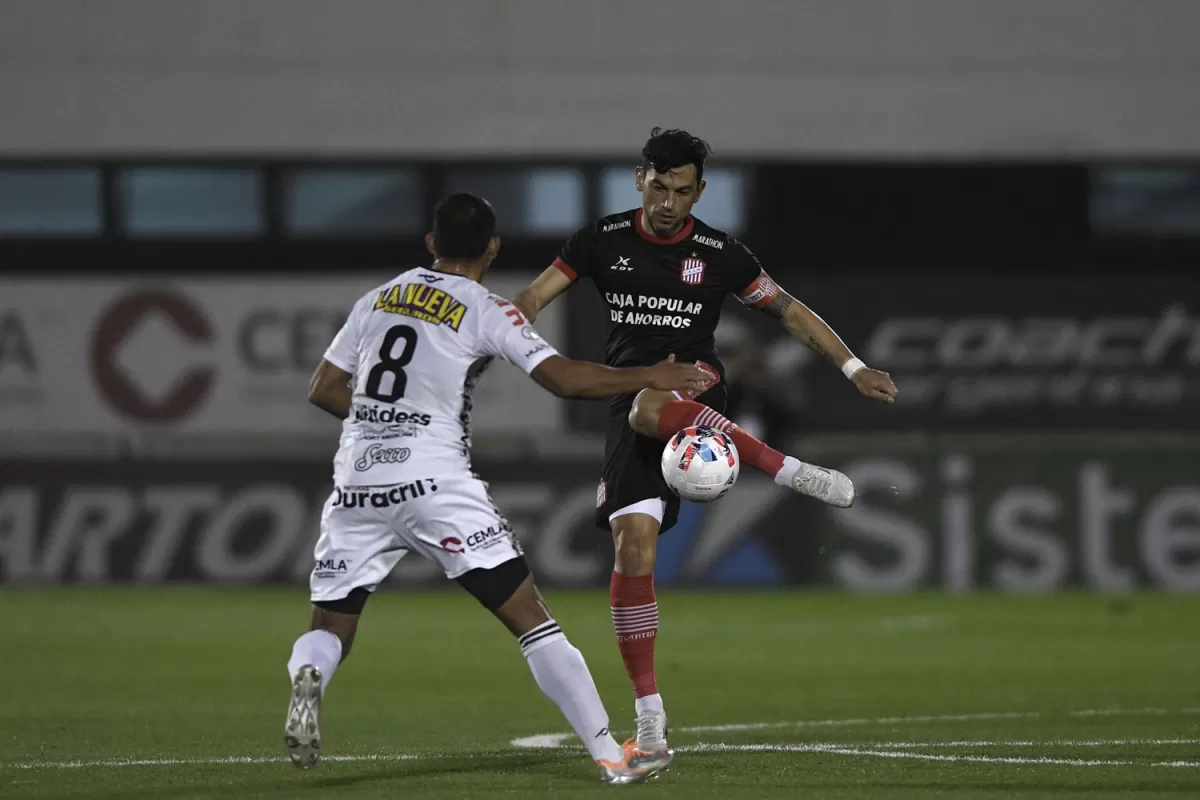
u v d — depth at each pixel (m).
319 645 18.81
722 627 49.38
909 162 74.44
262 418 70.31
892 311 70.50
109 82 73.62
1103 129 74.56
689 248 23.38
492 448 65.19
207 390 70.31
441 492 19.08
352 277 71.06
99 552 64.94
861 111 74.38
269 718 28.23
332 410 20.27
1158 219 74.94
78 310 70.50
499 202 74.38
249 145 73.75
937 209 74.50
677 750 23.69
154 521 65.00
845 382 69.75
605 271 23.47
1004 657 40.38
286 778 20.77
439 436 19.27
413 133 74.00
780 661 39.56
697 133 74.19
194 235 73.62
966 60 74.56
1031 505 65.12
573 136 74.25
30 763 22.34
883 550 64.94
